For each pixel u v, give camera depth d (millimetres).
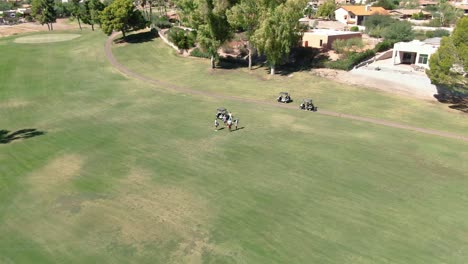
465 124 42594
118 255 21375
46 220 24797
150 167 32156
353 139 38094
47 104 50531
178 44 79438
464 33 41531
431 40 66562
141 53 80375
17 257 21344
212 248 21906
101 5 109125
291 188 28578
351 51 67625
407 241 22609
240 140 37844
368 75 59812
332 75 61344
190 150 35531
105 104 50188
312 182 29516
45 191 28453
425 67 59906
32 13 119812
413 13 120875
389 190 28406
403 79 55656
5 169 32188
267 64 70438
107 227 23969
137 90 56625
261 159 33531
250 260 20938
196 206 26188
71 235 23250
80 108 48688
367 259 21031
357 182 29562
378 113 46062
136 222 24438
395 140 37938
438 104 49469
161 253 21500
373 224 24234
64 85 59562
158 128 41344
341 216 25062
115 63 73312
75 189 28688
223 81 61125
